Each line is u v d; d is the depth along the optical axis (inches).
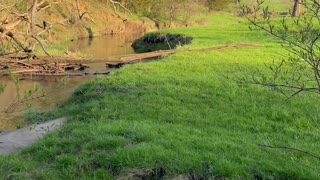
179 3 1823.3
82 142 293.9
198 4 1974.7
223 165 234.8
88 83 513.3
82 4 1477.6
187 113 347.3
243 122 323.9
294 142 278.4
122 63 738.2
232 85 428.1
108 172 247.0
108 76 520.1
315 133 299.0
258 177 231.1
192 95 400.8
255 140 282.0
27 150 302.0
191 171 236.5
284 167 235.9
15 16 567.8
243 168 233.5
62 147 293.3
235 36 950.4
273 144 270.1
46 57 676.7
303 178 225.8
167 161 244.7
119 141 277.4
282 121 327.0
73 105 440.1
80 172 251.4
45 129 362.6
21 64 634.8
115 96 417.4
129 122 325.1
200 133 294.5
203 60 604.1
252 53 669.9
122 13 1726.1
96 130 307.7
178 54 671.1
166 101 381.7
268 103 368.2
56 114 419.2
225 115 339.6
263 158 248.4
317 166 239.1
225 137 285.7
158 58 724.7
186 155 249.6
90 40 1363.2
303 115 335.3
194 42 869.2
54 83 612.7
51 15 1250.6
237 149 259.8
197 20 1849.2
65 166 260.8
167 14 1809.8
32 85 596.4
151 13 1808.6
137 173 241.1
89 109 389.7
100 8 1610.5
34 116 425.7
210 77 475.5
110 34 1571.1
